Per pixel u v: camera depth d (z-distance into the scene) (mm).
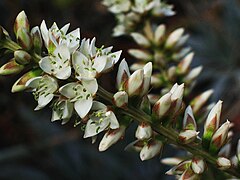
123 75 235
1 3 635
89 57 228
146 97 237
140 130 230
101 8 686
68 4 667
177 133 237
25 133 634
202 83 605
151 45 327
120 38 657
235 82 596
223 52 620
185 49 332
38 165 592
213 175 265
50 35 228
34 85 224
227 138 241
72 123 583
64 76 221
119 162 519
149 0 329
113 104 228
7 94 625
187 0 675
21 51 225
